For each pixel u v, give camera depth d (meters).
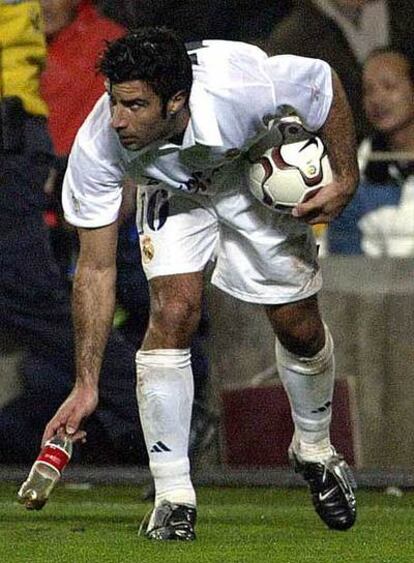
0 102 26.64
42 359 28.27
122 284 27.34
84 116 28.89
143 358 17.61
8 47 26.59
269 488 26.17
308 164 17.22
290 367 18.69
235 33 33.06
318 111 16.98
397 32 32.88
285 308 18.27
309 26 32.78
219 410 28.02
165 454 17.53
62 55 28.88
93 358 17.67
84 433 17.59
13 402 28.69
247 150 17.28
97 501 24.05
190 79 16.25
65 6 28.86
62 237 29.05
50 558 16.11
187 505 17.59
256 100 16.48
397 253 30.12
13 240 27.22
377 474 25.92
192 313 17.58
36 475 17.20
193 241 17.66
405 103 31.52
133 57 15.91
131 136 16.28
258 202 17.69
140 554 16.38
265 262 17.95
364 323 27.98
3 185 26.95
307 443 18.95
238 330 28.16
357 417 27.77
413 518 20.98
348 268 28.36
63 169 28.66
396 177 30.47
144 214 17.64
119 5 30.67
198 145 16.61
